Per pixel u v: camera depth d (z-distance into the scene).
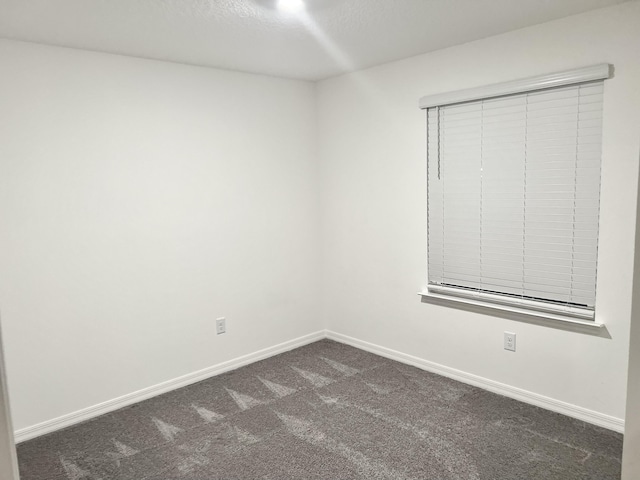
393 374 3.49
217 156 3.51
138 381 3.21
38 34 2.54
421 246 3.48
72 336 2.91
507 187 2.95
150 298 3.23
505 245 3.00
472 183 3.12
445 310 3.37
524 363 2.98
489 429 2.68
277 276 3.96
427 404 3.00
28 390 2.76
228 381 3.46
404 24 2.59
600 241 2.58
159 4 2.18
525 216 2.88
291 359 3.86
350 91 3.80
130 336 3.15
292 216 4.02
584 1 2.34
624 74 2.42
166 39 2.71
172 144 3.27
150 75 3.14
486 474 2.27
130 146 3.07
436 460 2.39
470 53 3.00
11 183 2.64
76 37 2.61
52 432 2.82
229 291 3.66
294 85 3.94
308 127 4.08
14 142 2.63
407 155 3.47
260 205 3.80
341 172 3.98
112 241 3.04
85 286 2.94
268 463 2.41
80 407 2.96
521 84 2.75
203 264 3.49
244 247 3.72
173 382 3.37
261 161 3.78
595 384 2.68
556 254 2.78
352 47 3.02
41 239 2.76
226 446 2.59
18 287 2.70
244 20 2.44
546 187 2.77
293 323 4.11
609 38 2.44
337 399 3.11
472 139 3.08
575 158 2.63
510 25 2.68
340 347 4.11
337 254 4.12
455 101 3.08
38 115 2.71
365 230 3.86
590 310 2.67
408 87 3.38
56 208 2.80
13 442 0.56
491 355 3.14
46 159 2.75
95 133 2.92
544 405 2.90
